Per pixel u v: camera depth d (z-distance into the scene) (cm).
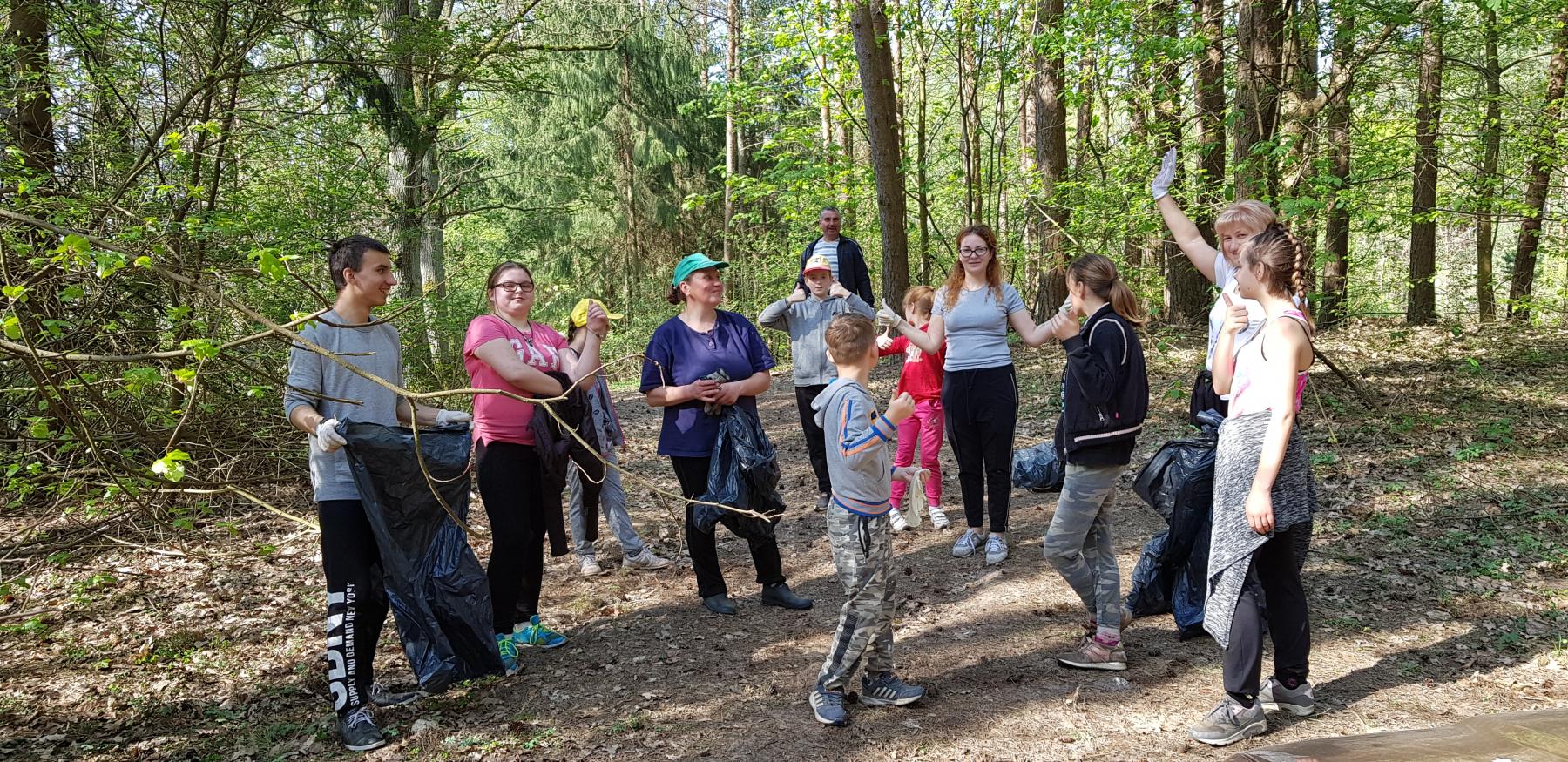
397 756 328
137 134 735
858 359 336
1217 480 320
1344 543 512
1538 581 441
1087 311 377
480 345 392
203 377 481
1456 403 791
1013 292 503
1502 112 1131
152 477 336
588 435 427
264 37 784
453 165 1562
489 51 1081
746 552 568
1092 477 359
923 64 1355
